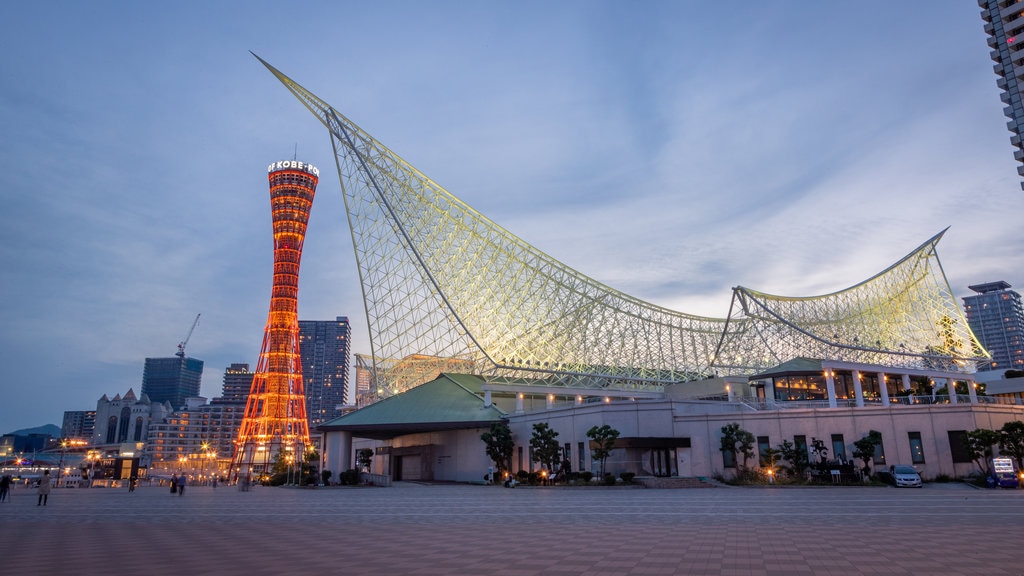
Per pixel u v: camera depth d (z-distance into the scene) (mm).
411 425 84125
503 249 91062
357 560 17766
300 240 164625
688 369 117688
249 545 21391
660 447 63438
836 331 120312
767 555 17734
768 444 62281
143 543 22312
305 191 163375
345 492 62594
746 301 93812
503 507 37031
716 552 18375
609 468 64438
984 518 26578
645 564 16547
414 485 76938
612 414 66375
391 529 25875
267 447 159125
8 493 59469
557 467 68000
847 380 83062
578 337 97750
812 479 56656
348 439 90312
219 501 50031
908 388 85875
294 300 163875
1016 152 88125
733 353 121688
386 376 94188
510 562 17094
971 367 125875
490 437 72438
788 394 79812
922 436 58406
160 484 104125
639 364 109938
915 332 132375
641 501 39969
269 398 159875
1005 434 52719
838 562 16438
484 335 87125
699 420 64312
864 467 57938
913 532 22109
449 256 85938
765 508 33156
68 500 52719
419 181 86125
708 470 62875
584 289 100375
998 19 91438
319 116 81250
